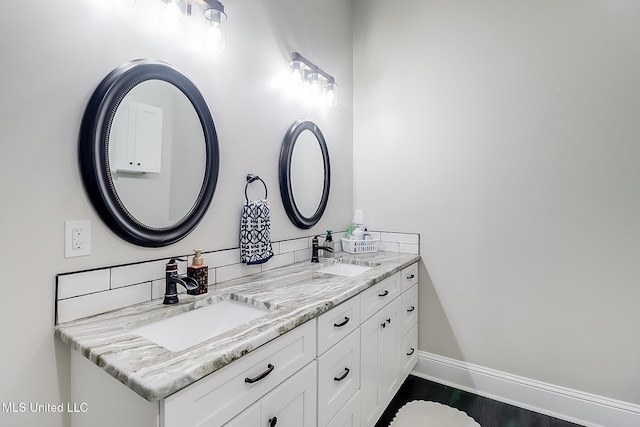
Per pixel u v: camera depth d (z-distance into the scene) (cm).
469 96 216
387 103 250
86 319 104
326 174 230
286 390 103
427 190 232
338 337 133
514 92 201
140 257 121
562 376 187
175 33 132
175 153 131
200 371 74
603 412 175
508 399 201
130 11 117
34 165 94
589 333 180
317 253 208
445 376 223
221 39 145
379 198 254
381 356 174
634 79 169
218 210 152
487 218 209
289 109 198
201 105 140
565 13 186
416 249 236
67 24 101
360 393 151
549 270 191
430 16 232
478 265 213
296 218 200
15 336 91
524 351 198
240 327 97
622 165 171
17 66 91
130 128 115
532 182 195
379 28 255
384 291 178
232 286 146
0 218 88
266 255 167
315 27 221
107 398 85
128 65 114
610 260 175
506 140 203
